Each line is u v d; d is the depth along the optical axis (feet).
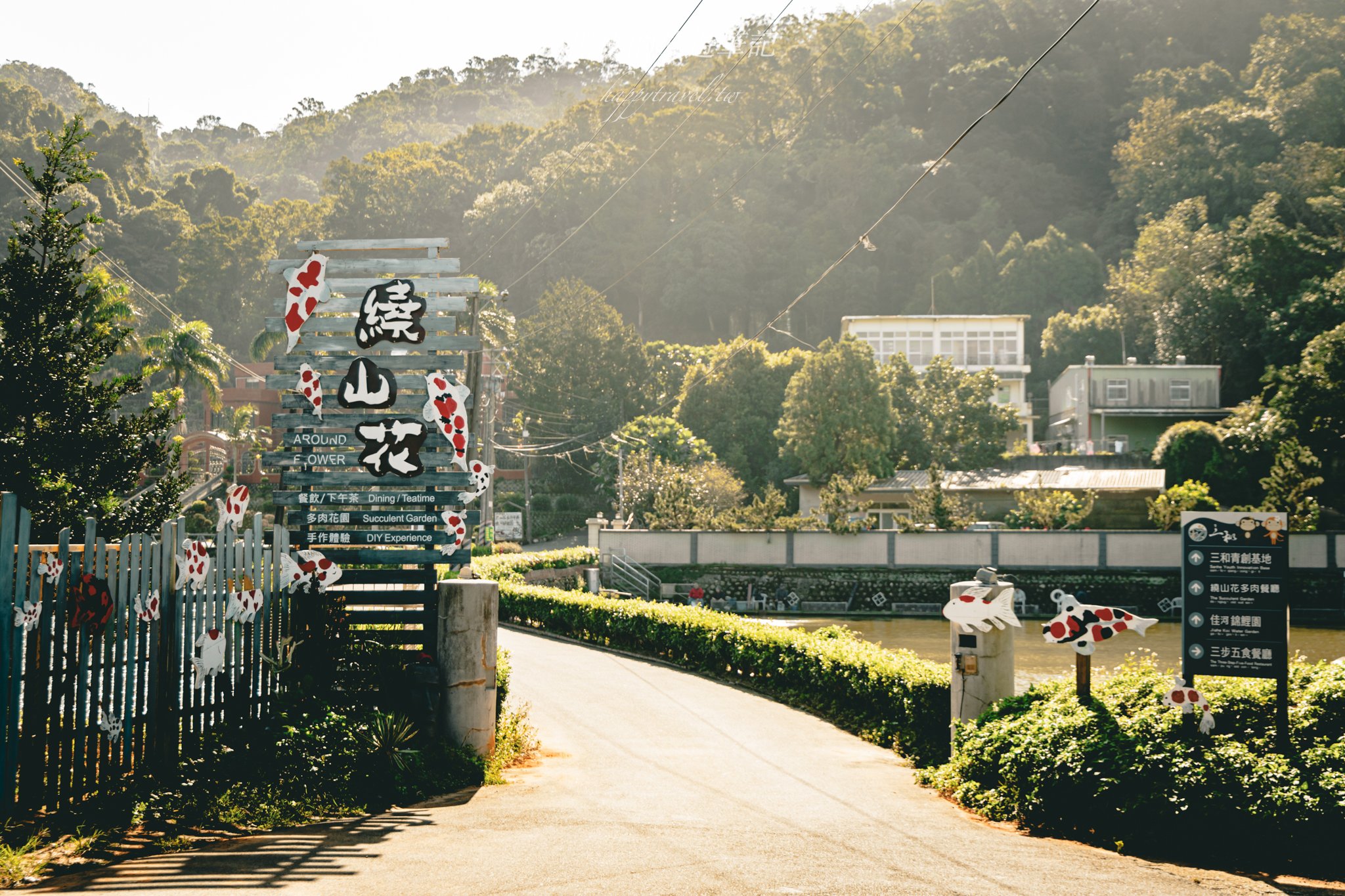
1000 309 291.17
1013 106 378.73
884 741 45.52
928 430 189.88
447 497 35.17
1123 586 134.31
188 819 24.09
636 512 171.42
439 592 34.40
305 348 35.81
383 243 35.96
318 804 26.71
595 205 335.26
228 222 327.06
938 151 365.40
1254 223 226.17
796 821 27.30
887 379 195.00
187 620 27.37
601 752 40.83
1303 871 22.35
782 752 42.63
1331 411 156.66
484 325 130.00
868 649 53.26
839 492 146.61
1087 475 156.25
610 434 205.36
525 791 31.32
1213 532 26.50
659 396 238.48
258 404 200.44
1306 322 203.41
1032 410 250.16
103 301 78.54
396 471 35.17
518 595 99.09
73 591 23.41
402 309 35.58
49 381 40.16
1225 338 228.02
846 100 374.22
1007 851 23.90
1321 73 289.12
